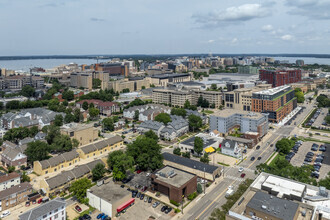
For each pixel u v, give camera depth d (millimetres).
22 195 140750
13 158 177125
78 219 124812
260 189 118375
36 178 167625
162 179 146250
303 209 102375
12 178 151125
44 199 139625
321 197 111250
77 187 136750
